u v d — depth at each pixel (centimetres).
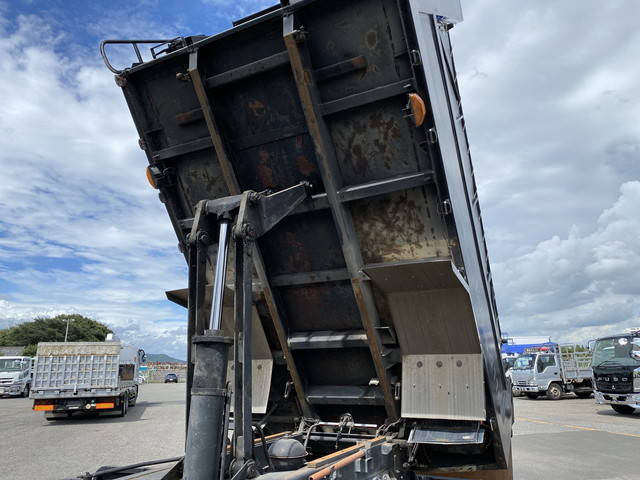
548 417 1595
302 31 290
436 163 310
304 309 385
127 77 341
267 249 373
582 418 1565
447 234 328
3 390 2945
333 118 320
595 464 834
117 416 1773
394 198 331
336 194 326
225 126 337
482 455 367
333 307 376
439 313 342
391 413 368
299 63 294
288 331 392
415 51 287
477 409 329
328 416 409
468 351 348
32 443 1122
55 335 7750
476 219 460
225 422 226
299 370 394
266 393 396
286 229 361
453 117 403
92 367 1591
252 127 335
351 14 293
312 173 338
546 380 2425
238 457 228
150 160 364
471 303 333
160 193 369
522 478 733
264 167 346
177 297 358
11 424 1540
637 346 1630
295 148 333
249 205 260
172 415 1814
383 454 321
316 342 377
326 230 352
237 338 240
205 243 266
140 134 355
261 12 315
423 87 295
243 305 242
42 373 1551
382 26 292
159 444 1094
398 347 367
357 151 326
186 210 377
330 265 363
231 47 317
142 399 2769
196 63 315
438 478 416
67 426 1466
